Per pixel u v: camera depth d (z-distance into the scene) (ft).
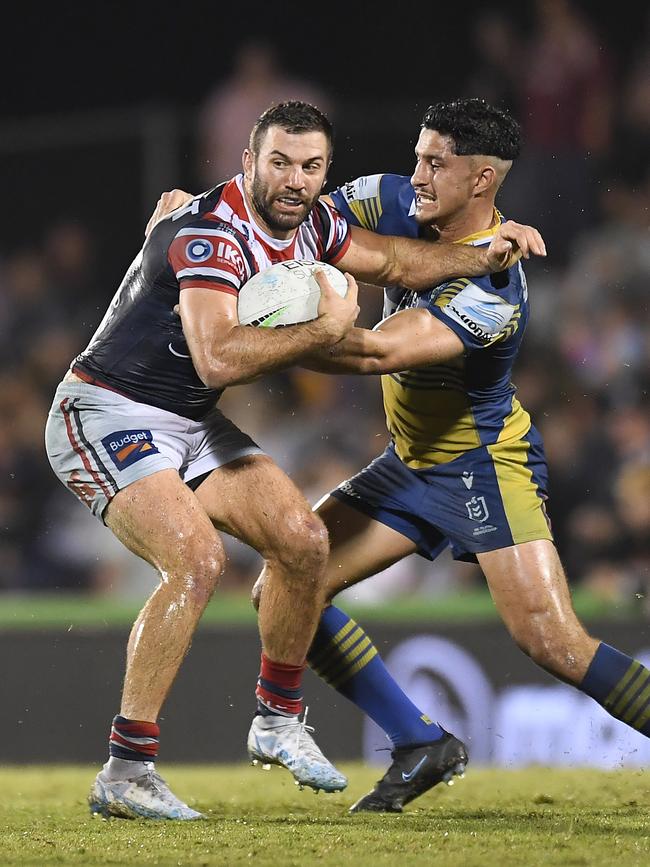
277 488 51.29
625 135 134.62
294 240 51.11
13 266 131.54
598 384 120.47
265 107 132.46
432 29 150.71
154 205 128.06
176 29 155.63
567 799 57.98
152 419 51.03
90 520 114.62
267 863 38.88
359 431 118.21
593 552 108.27
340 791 56.44
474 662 82.58
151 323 50.31
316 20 153.17
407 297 55.98
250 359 46.68
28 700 82.23
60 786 66.39
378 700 54.75
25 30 155.74
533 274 126.72
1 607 86.38
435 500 55.11
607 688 51.88
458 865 38.32
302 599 51.37
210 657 82.07
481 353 53.42
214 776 72.08
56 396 52.44
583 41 136.56
